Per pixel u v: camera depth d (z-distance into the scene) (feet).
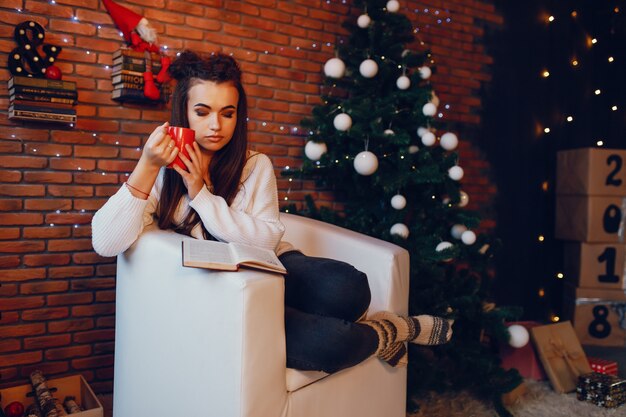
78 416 5.58
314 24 9.22
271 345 4.00
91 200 7.25
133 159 7.53
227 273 3.94
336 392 4.70
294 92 9.07
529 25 11.91
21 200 6.78
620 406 7.27
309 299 4.60
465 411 7.01
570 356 8.12
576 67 11.95
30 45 6.53
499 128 11.57
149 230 4.93
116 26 7.29
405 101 8.50
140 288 4.82
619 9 11.34
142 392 4.85
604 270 10.32
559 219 11.07
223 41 8.25
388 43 8.33
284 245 5.41
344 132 7.93
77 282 7.19
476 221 8.11
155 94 7.18
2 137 6.60
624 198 10.23
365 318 5.19
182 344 4.31
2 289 6.70
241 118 5.13
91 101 7.17
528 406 7.23
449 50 10.83
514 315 7.64
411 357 7.04
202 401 4.13
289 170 8.43
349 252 5.95
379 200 8.58
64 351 7.14
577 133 11.94
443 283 7.89
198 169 4.63
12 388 6.33
